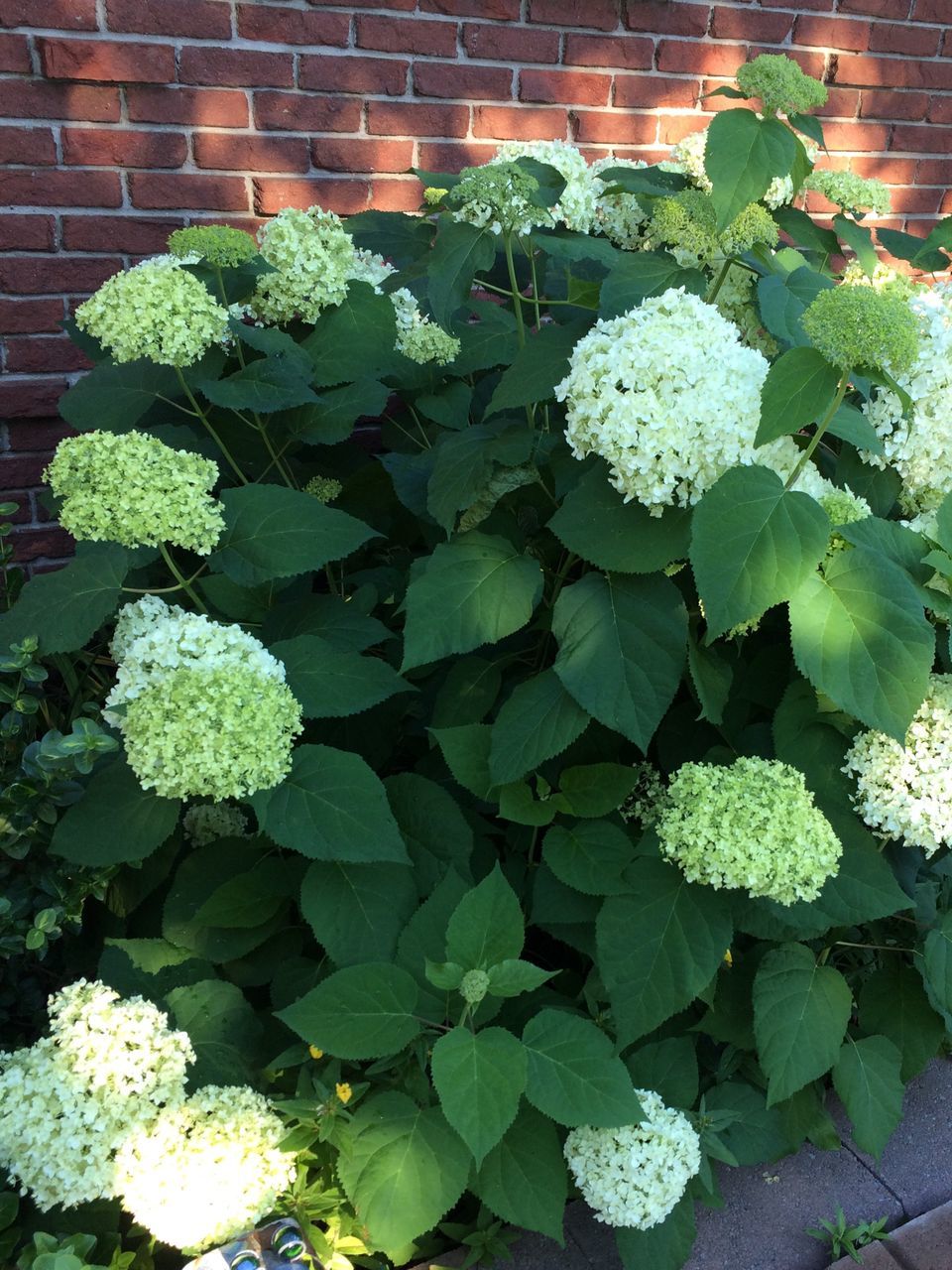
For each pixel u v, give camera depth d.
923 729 1.99
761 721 2.29
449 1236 1.97
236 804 2.33
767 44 4.16
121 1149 1.62
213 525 1.99
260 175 3.53
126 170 3.35
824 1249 2.02
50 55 3.10
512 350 2.71
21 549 3.62
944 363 2.20
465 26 3.63
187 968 2.01
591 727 2.22
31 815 2.04
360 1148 1.73
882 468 2.27
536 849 2.29
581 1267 1.95
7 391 3.42
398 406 3.78
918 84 4.54
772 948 2.11
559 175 2.55
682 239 2.27
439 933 1.88
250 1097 1.73
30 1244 1.66
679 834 1.84
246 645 1.91
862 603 1.82
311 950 2.19
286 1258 1.67
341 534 2.08
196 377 2.47
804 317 1.70
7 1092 1.61
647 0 3.85
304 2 3.38
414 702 2.48
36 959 2.28
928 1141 2.28
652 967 1.88
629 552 1.91
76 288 3.42
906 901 1.89
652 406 1.80
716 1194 1.98
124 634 2.04
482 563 2.06
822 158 4.52
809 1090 2.12
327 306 2.59
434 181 2.81
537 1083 1.74
